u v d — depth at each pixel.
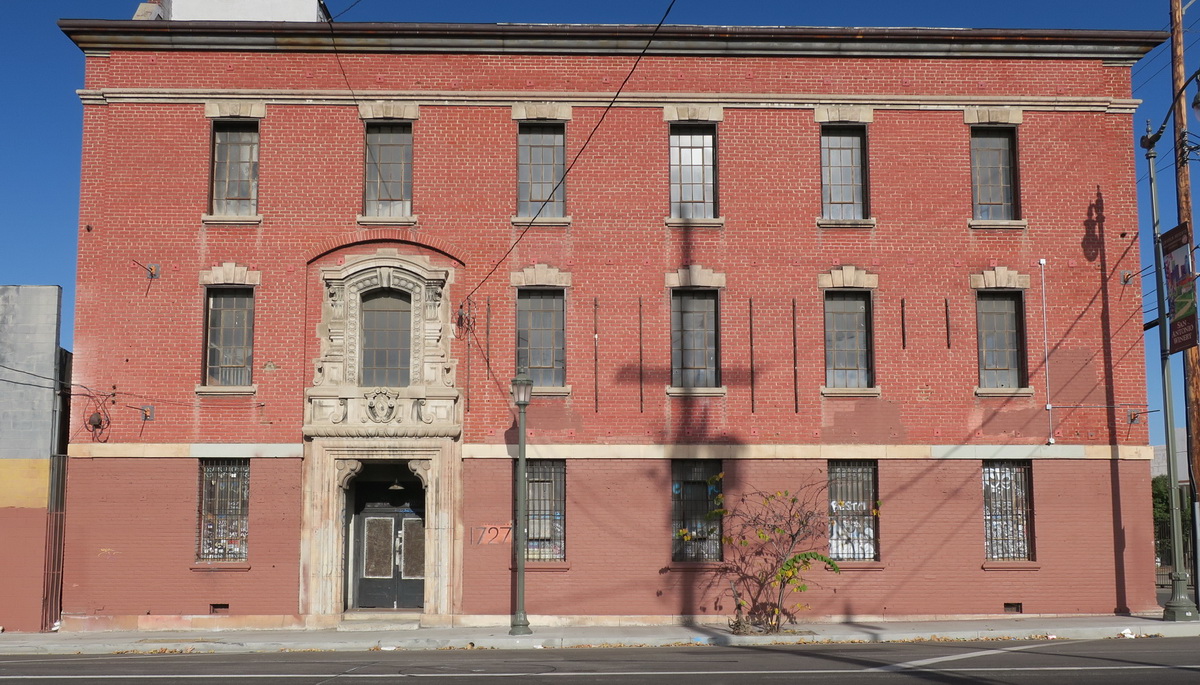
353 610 22.47
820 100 23.28
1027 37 23.36
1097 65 23.67
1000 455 22.47
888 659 15.71
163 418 21.98
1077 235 23.19
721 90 23.30
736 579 21.95
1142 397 22.80
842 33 23.16
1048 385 22.70
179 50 22.95
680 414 22.38
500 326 22.48
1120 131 23.56
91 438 21.91
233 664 16.19
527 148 23.30
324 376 22.16
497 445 22.14
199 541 21.91
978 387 22.62
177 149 22.77
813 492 22.28
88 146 22.69
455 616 21.67
